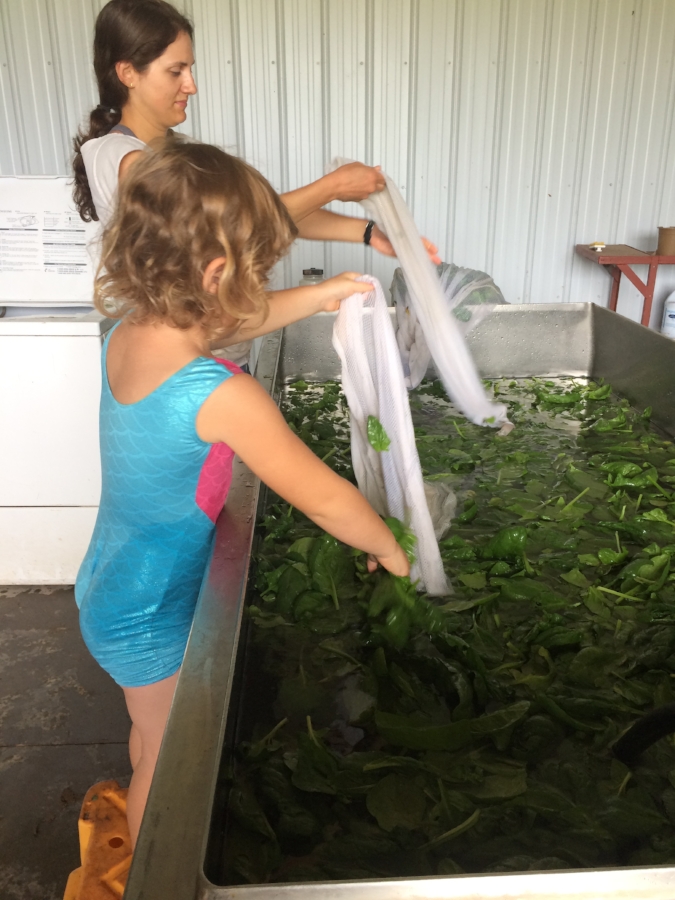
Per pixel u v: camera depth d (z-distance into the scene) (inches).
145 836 22.0
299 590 43.9
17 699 71.6
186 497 40.1
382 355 45.6
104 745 65.9
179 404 36.7
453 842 28.2
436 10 123.5
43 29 122.0
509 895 20.7
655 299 144.9
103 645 43.9
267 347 83.7
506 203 135.8
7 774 62.9
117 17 60.1
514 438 76.9
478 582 47.3
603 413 83.4
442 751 33.1
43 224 97.5
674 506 59.6
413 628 41.5
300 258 137.2
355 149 131.3
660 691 36.7
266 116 128.8
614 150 133.2
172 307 34.7
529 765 32.4
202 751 25.5
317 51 125.2
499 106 129.5
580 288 142.0
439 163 132.6
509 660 39.9
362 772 31.1
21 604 86.8
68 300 99.9
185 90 64.2
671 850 27.9
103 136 60.3
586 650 39.0
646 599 45.9
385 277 138.7
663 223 138.3
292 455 36.9
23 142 128.2
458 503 60.3
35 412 83.0
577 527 56.2
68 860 55.1
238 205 33.3
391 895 20.6
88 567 45.5
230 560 38.9
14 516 87.3
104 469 42.1
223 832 27.2
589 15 124.7
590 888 20.8
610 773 31.6
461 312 75.1
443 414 84.7
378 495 49.6
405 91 128.0
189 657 30.8
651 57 127.6
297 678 37.8
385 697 37.0
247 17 123.0
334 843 28.0
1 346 80.2
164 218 32.9
